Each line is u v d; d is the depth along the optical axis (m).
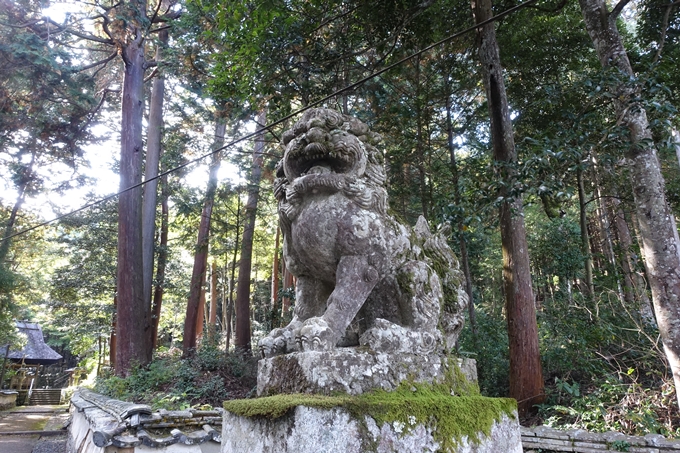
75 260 14.69
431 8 7.27
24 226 14.03
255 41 5.99
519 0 7.60
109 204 14.44
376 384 1.74
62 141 11.83
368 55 8.04
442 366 1.98
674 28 7.30
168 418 4.00
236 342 11.73
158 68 10.86
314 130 2.13
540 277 9.81
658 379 5.77
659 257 5.00
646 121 5.25
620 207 9.98
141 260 10.80
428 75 8.56
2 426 9.74
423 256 2.40
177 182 13.57
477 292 13.01
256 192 12.09
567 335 6.66
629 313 6.61
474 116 8.95
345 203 2.07
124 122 11.32
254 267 19.42
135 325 10.29
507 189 4.61
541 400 5.82
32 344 19.56
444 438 1.66
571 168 4.27
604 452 4.17
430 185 8.54
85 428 5.21
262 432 1.60
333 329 1.85
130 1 10.83
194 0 6.22
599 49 5.73
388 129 8.46
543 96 8.08
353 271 2.00
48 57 9.57
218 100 8.03
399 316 2.13
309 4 6.28
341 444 1.47
